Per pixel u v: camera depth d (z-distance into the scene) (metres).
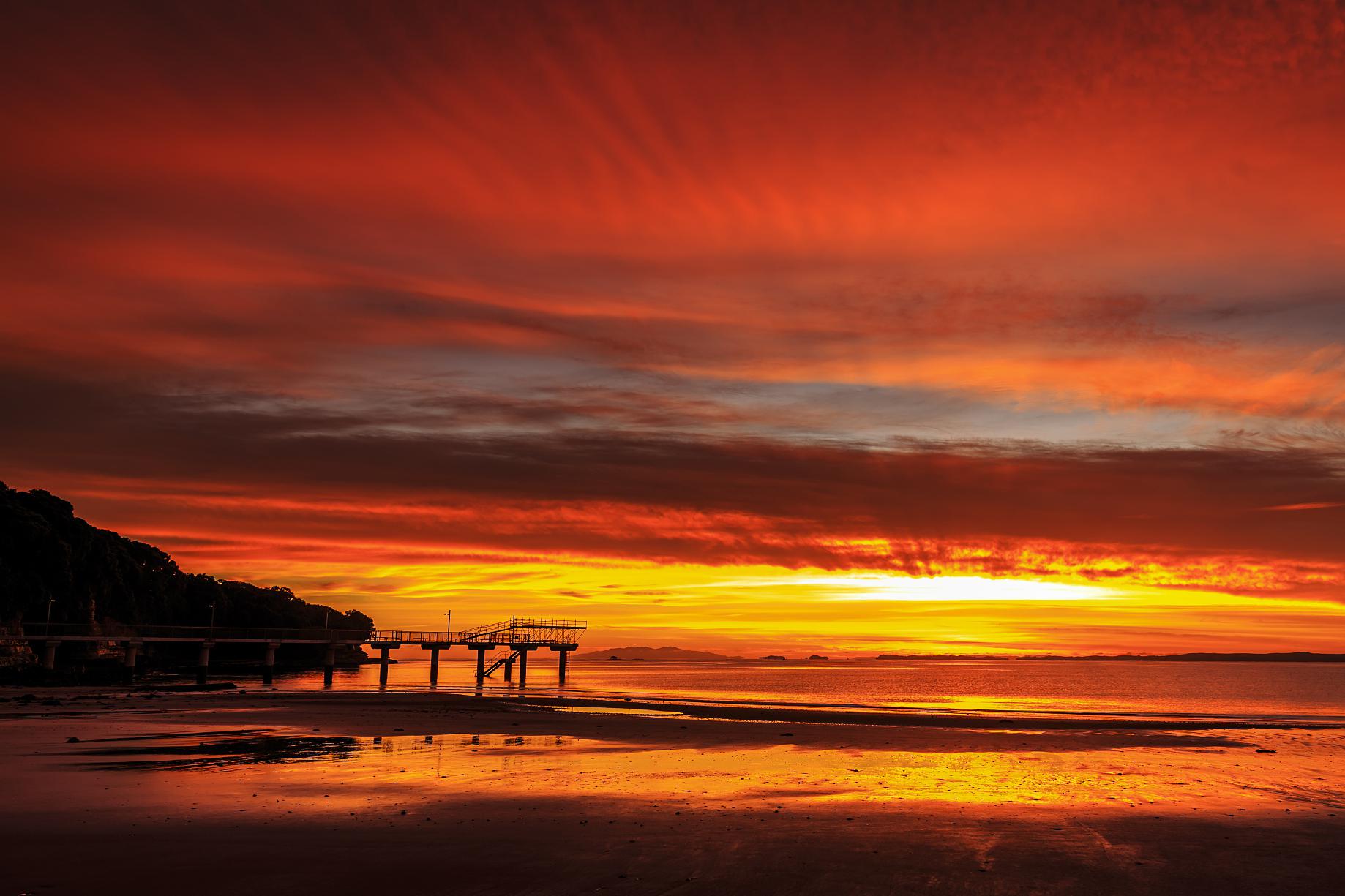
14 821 19.27
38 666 86.88
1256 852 17.72
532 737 38.19
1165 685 168.62
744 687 131.00
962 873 15.80
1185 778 28.25
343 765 28.34
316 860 16.11
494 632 115.69
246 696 64.44
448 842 17.55
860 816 20.59
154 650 143.75
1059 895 14.77
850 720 50.59
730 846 17.41
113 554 133.25
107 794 22.58
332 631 105.50
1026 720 52.09
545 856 16.53
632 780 26.06
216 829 18.56
